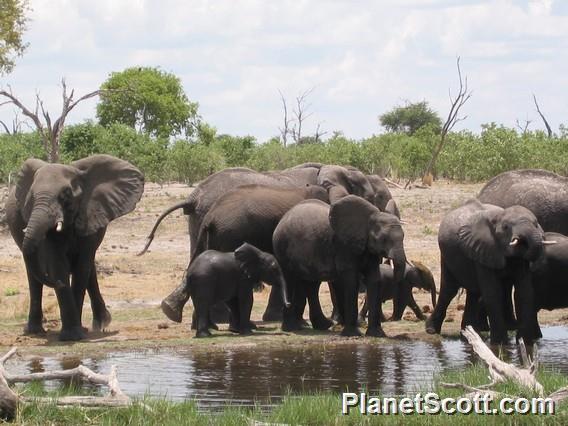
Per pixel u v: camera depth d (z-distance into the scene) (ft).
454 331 63.77
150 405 39.06
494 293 58.80
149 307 72.74
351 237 60.18
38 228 56.85
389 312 71.92
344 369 50.72
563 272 59.47
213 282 60.13
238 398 43.78
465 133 210.38
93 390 45.14
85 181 61.21
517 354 55.26
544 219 68.95
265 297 76.95
